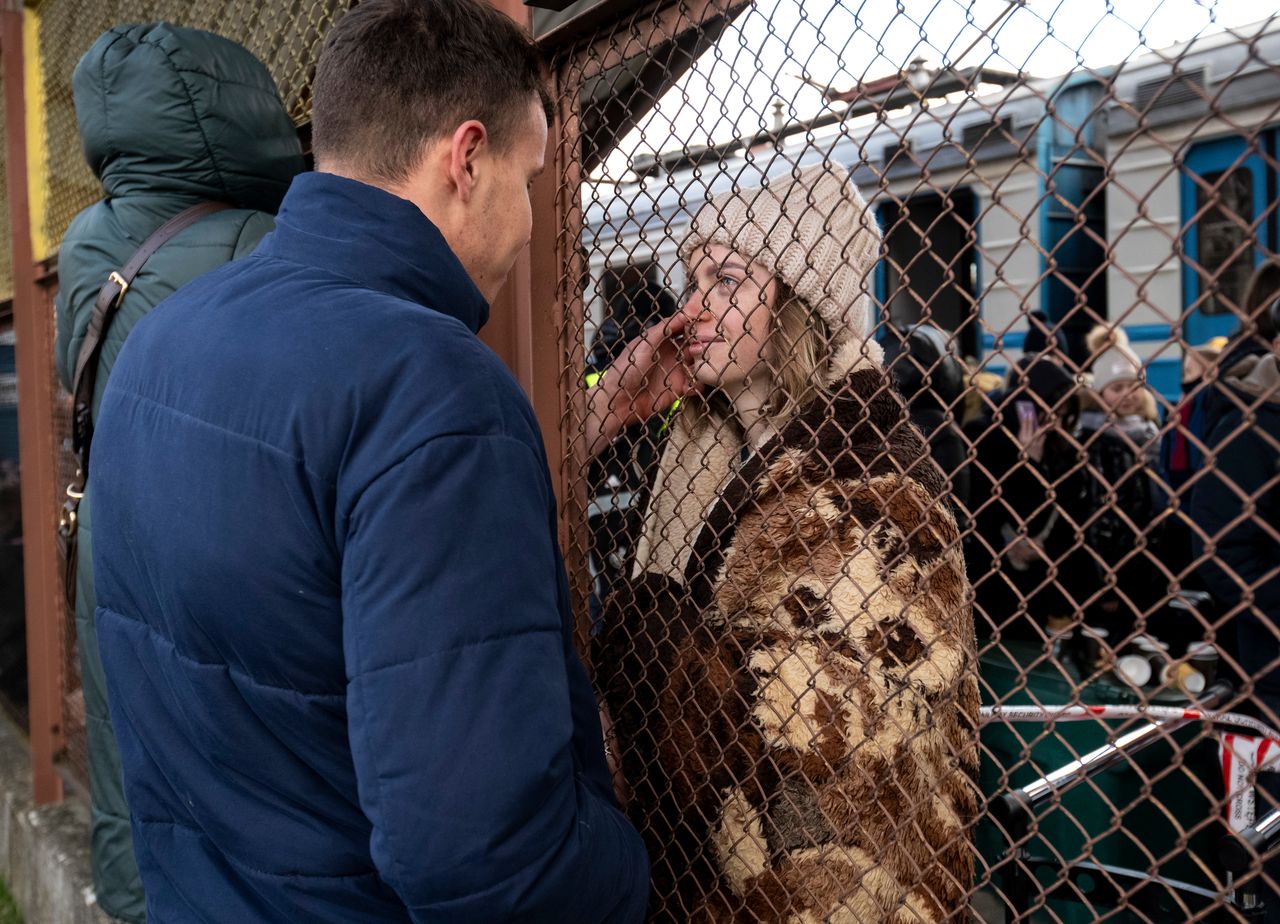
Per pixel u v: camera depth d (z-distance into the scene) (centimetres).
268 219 158
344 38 92
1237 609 65
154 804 96
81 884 260
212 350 84
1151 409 262
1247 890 118
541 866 75
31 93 332
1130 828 205
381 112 89
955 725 100
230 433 81
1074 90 378
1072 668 220
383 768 72
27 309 336
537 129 98
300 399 78
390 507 74
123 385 93
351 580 75
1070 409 257
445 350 78
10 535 423
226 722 84
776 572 104
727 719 107
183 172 155
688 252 121
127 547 90
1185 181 429
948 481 81
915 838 99
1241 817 168
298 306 83
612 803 96
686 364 128
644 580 124
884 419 103
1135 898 121
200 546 81
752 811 106
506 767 73
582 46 128
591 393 137
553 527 88
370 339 78
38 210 332
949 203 76
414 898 73
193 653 85
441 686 72
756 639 105
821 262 107
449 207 93
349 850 84
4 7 333
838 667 99
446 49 90
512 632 76
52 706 332
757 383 122
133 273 151
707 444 130
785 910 105
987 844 217
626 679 125
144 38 156
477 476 76
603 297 129
